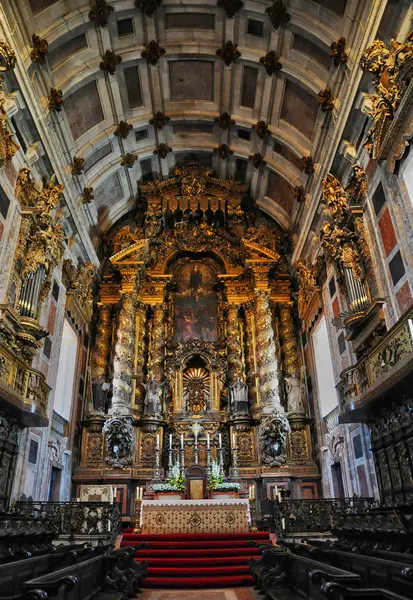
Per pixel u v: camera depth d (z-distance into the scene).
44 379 12.11
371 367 10.39
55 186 13.83
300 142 16.23
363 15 11.15
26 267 11.69
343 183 13.62
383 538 7.59
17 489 11.16
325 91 13.30
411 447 9.30
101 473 15.72
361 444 12.26
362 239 11.99
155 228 20.09
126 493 15.36
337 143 13.05
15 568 4.80
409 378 8.37
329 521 11.25
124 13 14.13
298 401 17.67
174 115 18.02
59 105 13.55
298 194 17.27
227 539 10.95
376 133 10.29
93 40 14.25
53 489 14.43
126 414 16.42
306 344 18.53
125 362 17.50
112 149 17.95
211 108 17.91
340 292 13.32
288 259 20.52
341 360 14.04
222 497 13.90
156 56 15.66
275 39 14.28
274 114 16.56
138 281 19.20
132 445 16.41
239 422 17.16
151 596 7.48
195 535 11.02
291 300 20.03
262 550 7.84
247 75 16.23
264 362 17.88
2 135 10.27
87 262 17.88
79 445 16.69
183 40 15.49
